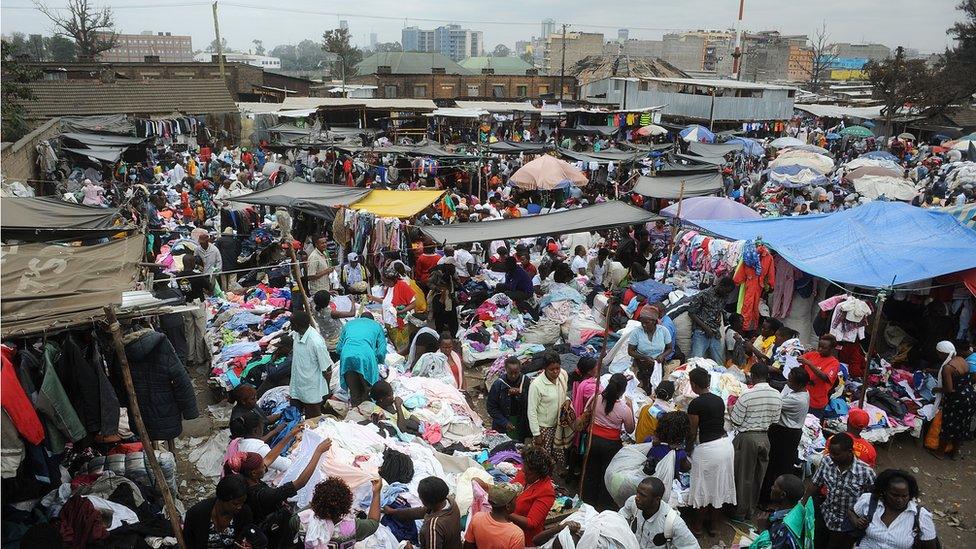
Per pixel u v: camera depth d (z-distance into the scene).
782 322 11.79
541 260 15.41
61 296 5.87
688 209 16.23
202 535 5.32
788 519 5.85
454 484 7.06
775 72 114.88
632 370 9.57
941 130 47.88
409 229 13.80
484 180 25.81
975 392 9.05
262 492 5.45
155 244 15.28
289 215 17.34
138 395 6.36
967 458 9.39
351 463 6.86
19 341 5.51
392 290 11.73
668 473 6.84
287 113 36.34
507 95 64.38
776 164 25.81
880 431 9.22
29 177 22.89
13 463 4.86
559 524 5.96
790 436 7.72
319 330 9.90
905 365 10.89
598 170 26.36
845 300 10.18
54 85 34.91
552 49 88.19
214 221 20.86
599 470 7.53
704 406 7.03
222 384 9.80
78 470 6.80
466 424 8.75
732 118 47.66
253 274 14.60
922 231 11.41
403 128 42.81
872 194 22.48
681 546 5.62
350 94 59.16
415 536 6.27
